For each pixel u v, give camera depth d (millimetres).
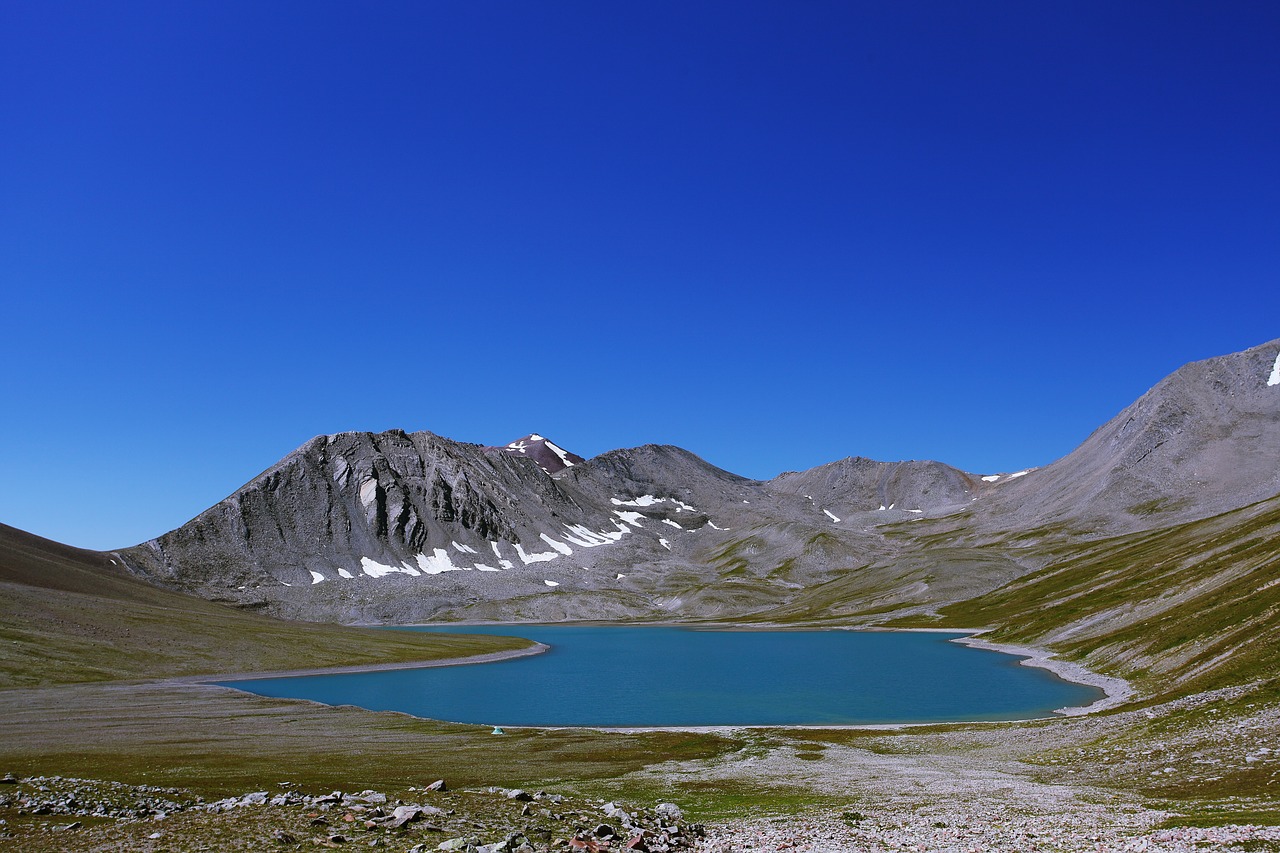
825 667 144250
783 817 39656
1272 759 41781
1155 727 57312
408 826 30578
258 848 27109
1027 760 57000
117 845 27859
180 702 97688
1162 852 25797
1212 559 135375
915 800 43438
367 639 181750
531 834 30547
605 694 115062
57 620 135250
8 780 44156
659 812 39156
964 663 142750
